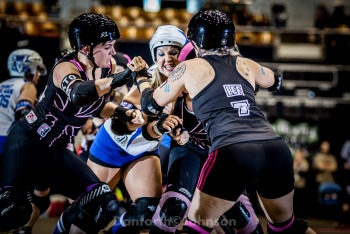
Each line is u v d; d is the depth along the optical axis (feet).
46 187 20.48
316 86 36.70
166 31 15.93
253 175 12.84
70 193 15.39
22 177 15.06
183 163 15.74
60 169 15.23
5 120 20.40
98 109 15.38
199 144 15.97
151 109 13.83
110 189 15.67
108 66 15.61
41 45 34.53
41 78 30.63
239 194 13.07
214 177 12.84
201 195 13.06
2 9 42.32
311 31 37.14
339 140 37.24
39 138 15.28
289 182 13.26
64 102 14.82
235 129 12.97
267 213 13.79
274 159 12.99
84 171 15.23
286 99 36.76
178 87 13.52
